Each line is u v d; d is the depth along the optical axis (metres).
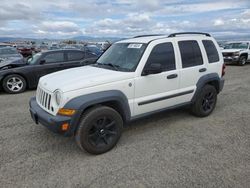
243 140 4.08
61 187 2.85
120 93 3.74
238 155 3.55
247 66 16.06
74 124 3.37
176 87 4.52
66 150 3.78
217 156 3.52
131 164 3.33
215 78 5.17
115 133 3.76
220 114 5.46
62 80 3.70
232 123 4.89
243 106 6.10
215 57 5.28
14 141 4.09
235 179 2.95
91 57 9.22
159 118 5.16
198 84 4.88
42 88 3.84
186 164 3.31
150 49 4.14
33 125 4.82
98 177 3.04
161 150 3.73
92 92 3.51
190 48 4.77
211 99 5.30
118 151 3.72
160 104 4.33
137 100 4.00
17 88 8.03
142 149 3.78
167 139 4.14
